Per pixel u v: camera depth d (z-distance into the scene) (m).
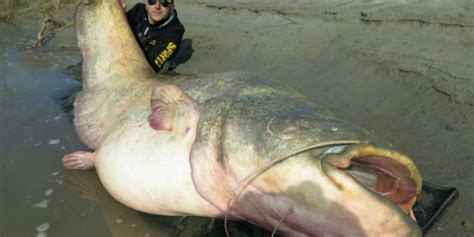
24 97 3.01
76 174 2.16
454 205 1.64
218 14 4.26
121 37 2.54
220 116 1.54
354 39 3.17
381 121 2.30
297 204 1.28
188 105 1.64
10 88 3.17
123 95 2.23
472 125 2.09
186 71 3.28
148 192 1.72
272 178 1.33
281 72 2.99
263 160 1.36
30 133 2.53
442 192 1.61
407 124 2.23
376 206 1.18
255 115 1.46
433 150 1.99
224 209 1.57
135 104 2.07
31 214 1.92
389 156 1.19
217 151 1.49
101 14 2.59
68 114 2.73
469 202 1.65
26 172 2.19
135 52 2.53
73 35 4.29
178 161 1.62
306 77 2.87
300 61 3.07
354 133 1.28
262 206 1.40
